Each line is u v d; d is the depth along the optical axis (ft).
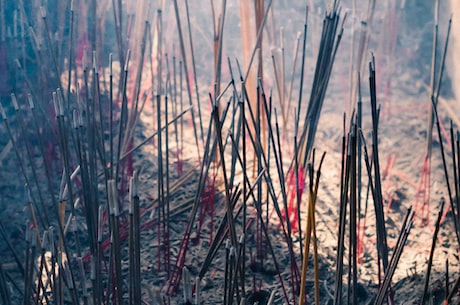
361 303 4.56
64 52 5.81
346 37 7.92
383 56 7.73
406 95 7.45
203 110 6.92
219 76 5.03
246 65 5.71
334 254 4.89
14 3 5.68
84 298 3.41
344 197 3.51
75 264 4.72
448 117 6.96
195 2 7.99
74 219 3.75
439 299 4.45
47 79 5.20
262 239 4.74
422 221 5.31
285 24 8.13
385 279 3.67
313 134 4.78
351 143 3.42
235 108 4.26
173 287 4.53
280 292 4.55
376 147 3.70
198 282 3.15
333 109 7.20
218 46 5.06
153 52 7.09
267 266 4.75
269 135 4.24
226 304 3.55
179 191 5.45
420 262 4.82
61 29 5.53
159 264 4.70
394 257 3.65
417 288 4.56
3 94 5.52
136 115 5.13
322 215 5.29
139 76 5.01
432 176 5.91
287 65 7.84
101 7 5.80
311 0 7.48
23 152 5.32
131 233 3.42
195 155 5.92
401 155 6.27
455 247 5.04
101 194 5.31
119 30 5.36
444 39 7.60
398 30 7.88
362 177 5.90
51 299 4.35
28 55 5.77
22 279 4.66
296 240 5.00
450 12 7.52
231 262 3.46
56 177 5.44
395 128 6.77
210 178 5.56
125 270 4.66
